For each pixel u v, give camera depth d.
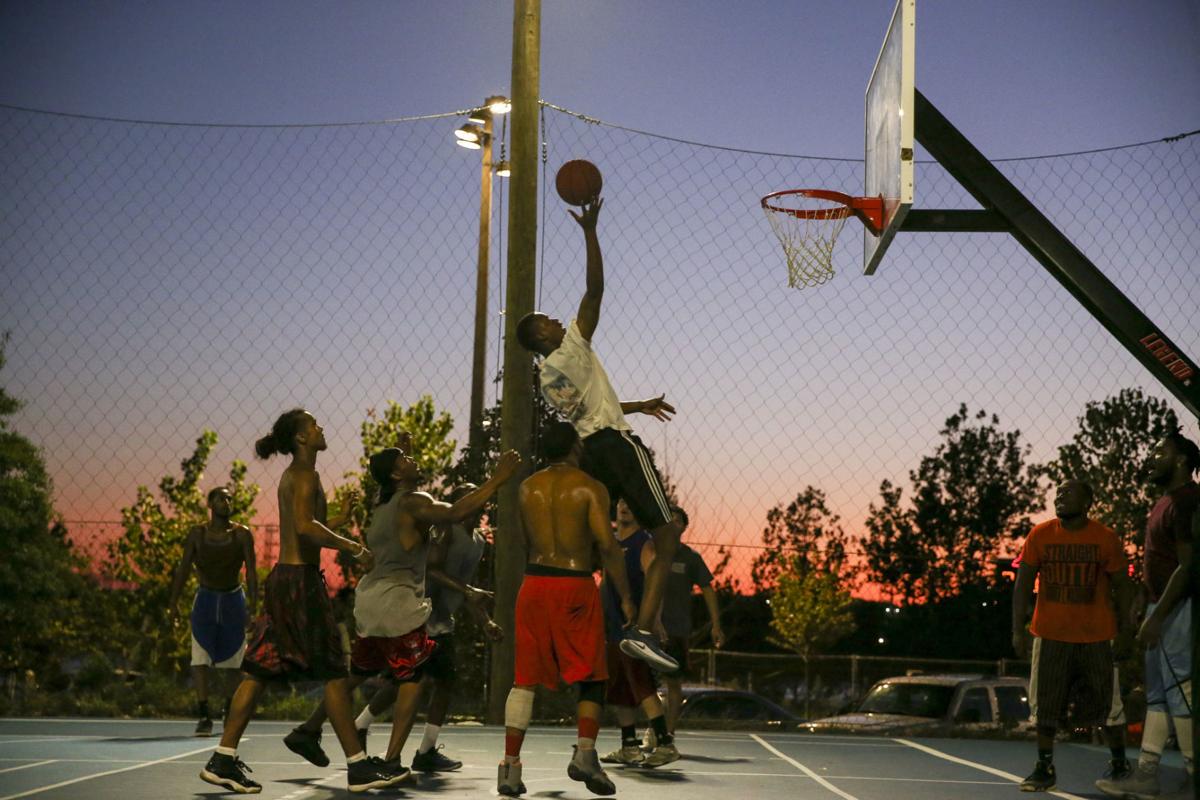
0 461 19.97
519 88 10.29
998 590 39.97
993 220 7.64
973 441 43.50
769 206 8.58
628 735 6.74
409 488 5.56
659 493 5.82
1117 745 6.03
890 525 43.47
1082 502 6.02
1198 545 4.94
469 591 6.08
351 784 5.24
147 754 6.55
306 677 5.23
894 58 7.81
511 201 10.20
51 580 20.14
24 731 7.84
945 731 9.61
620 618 6.64
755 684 25.14
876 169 8.53
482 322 16.47
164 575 22.86
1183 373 7.11
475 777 5.89
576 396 5.90
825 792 5.56
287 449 5.44
